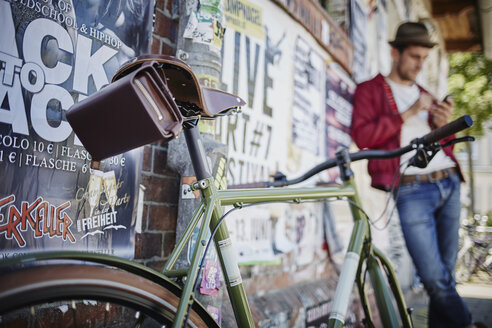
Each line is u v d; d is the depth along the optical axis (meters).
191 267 1.02
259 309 2.42
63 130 1.43
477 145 28.53
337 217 3.62
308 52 3.29
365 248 1.61
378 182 3.19
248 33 2.59
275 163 2.82
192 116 1.11
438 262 2.81
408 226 2.90
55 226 1.39
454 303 2.72
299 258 3.03
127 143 0.92
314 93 3.37
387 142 3.43
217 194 1.15
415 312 3.91
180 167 1.74
